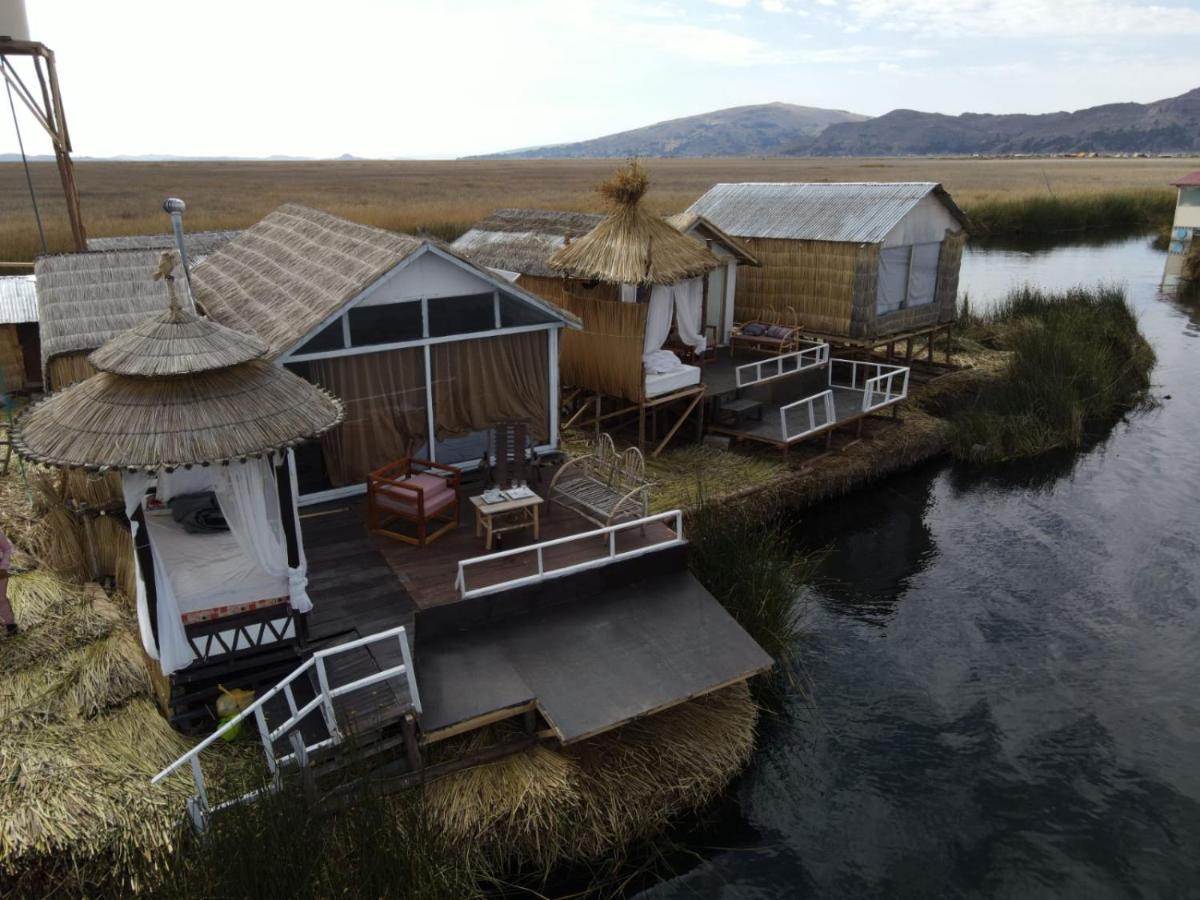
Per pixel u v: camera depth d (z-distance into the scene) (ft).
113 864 23.58
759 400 58.75
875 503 55.72
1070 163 526.98
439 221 164.35
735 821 30.55
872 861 29.07
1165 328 98.12
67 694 28.68
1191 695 37.35
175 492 29.71
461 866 25.73
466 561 30.78
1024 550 49.88
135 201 215.92
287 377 27.25
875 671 38.99
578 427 57.82
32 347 57.57
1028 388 66.64
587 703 28.43
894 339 69.56
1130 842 29.78
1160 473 60.03
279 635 28.55
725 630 32.60
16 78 56.95
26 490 44.09
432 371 40.68
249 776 24.97
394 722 26.48
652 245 52.24
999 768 33.22
